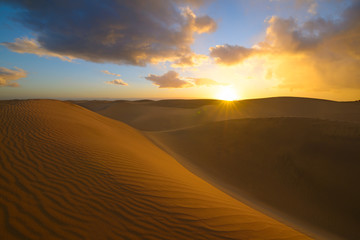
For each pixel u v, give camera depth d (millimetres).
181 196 3639
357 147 8367
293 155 9250
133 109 50500
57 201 2721
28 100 11953
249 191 7668
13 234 2021
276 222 3895
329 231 5570
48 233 2123
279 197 7277
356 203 6352
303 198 7102
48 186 3055
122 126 16234
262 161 9641
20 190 2793
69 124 7645
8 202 2482
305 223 5793
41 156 4117
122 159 5094
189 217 2930
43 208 2514
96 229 2316
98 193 3135
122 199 3080
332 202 6684
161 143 14359
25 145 4527
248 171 9125
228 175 8984
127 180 3811
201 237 2502
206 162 10508
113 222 2494
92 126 9109
